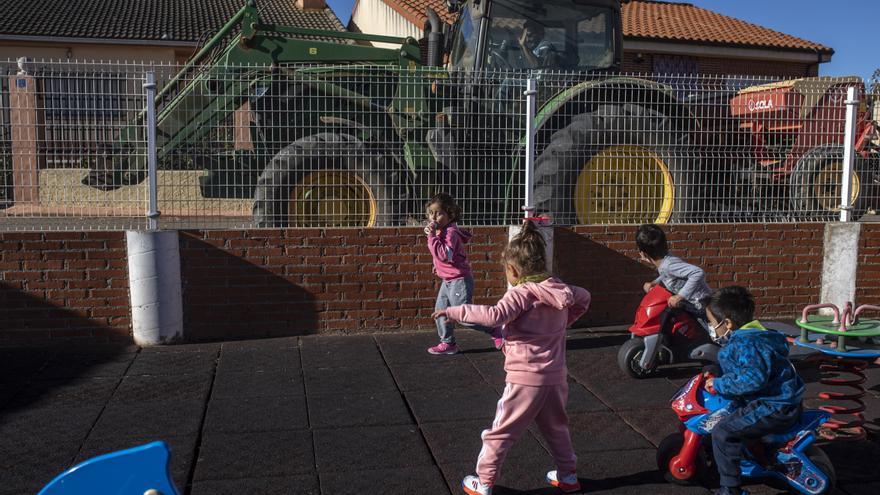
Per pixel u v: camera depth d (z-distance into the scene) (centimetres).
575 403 461
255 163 655
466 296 543
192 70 757
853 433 403
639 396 473
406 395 471
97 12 1909
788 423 312
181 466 366
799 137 757
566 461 341
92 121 583
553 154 657
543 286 328
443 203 541
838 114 790
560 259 639
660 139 677
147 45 1759
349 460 375
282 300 605
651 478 358
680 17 2147
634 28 1936
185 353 563
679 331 505
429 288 625
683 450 345
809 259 681
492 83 677
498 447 329
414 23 1675
